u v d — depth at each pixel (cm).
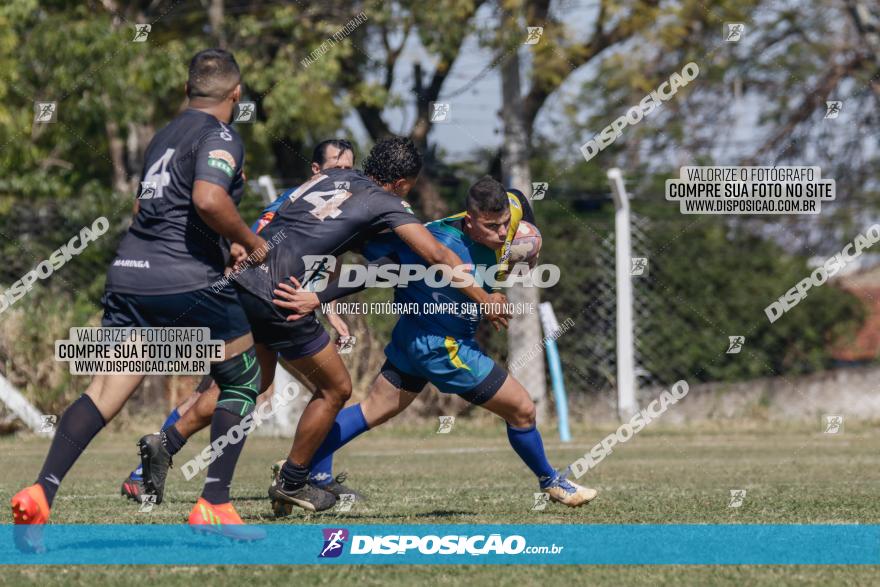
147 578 1120
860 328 4678
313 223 1583
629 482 2338
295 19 4816
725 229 4412
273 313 1550
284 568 1198
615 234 4169
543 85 4834
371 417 1770
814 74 5756
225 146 1374
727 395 4294
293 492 1658
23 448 3350
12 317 3953
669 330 4378
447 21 4481
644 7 4922
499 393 1681
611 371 4306
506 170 4472
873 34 5681
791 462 2828
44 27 4716
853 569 1201
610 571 1186
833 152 5662
